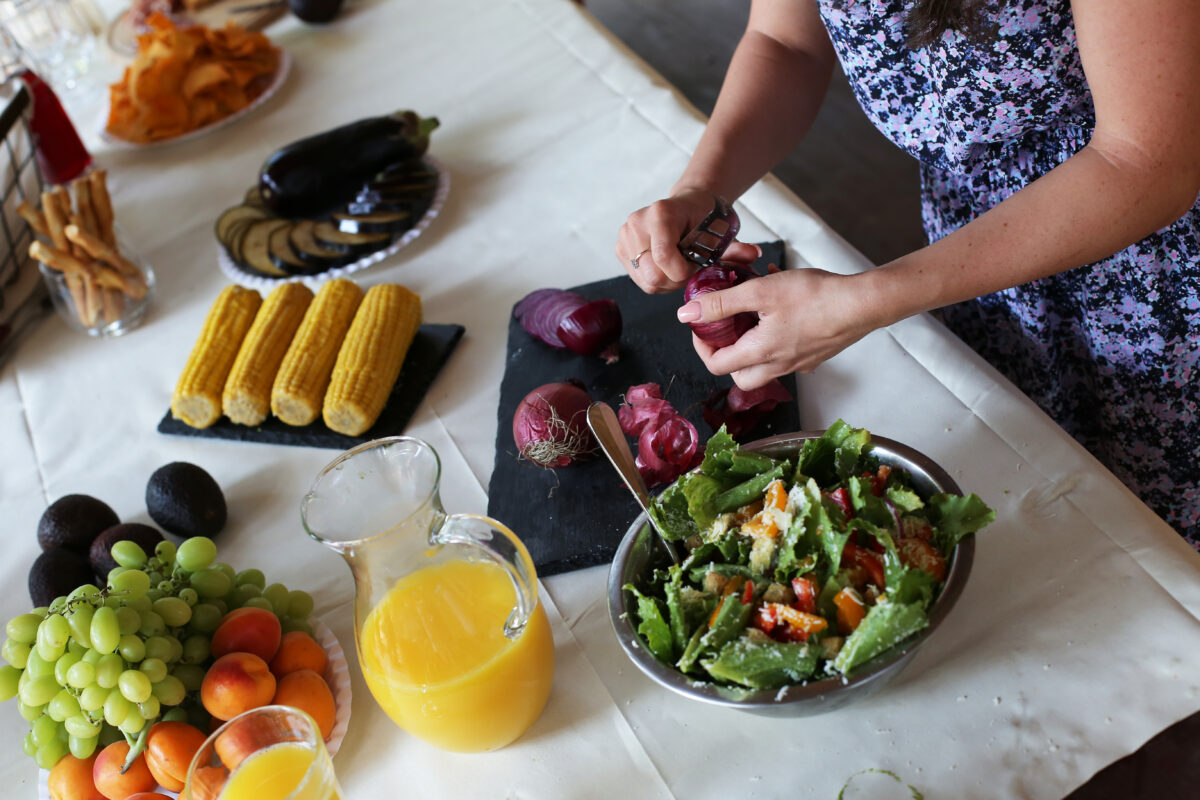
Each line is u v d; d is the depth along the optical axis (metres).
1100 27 0.80
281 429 1.32
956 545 0.79
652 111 1.71
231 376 1.32
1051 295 1.20
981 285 0.89
